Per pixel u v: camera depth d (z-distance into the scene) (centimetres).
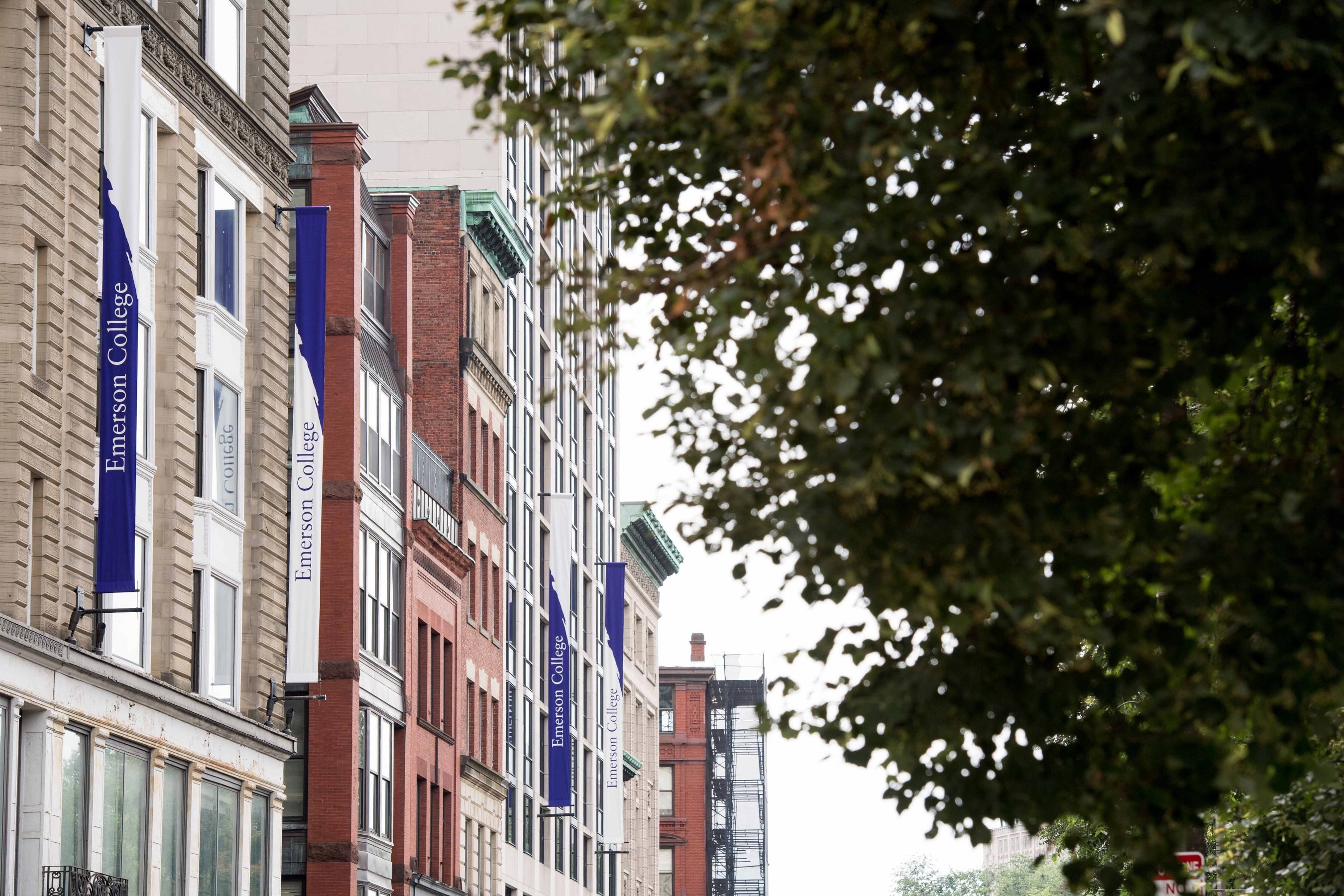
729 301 1146
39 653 4138
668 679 18912
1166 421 1251
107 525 4412
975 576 1107
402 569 7431
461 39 10362
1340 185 1046
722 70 1107
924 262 1123
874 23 1130
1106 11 1047
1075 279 1169
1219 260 1117
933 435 1114
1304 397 1311
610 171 1350
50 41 4409
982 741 1237
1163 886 2425
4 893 4038
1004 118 1224
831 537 1138
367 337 7056
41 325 4366
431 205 8688
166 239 5153
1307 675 1134
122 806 4647
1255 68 1062
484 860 8750
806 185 1115
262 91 5853
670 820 18562
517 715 9688
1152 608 1177
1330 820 2189
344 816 6488
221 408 5516
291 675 5841
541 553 10606
